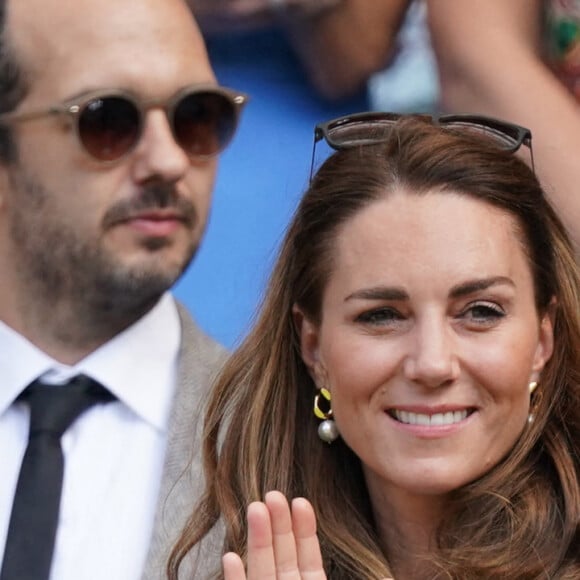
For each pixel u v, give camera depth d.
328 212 11.05
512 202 10.90
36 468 12.91
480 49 15.38
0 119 12.98
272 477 11.98
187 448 13.02
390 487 11.35
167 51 12.91
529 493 11.21
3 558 12.60
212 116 12.99
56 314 13.19
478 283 10.56
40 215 12.95
